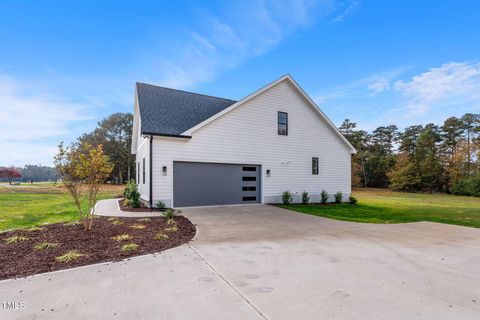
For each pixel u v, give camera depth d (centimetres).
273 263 460
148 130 1106
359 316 283
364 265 458
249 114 1323
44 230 672
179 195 1154
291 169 1454
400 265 462
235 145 1280
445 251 559
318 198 1548
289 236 678
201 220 874
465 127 3941
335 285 367
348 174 1688
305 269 432
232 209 1142
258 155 1346
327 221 921
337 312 291
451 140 4028
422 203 1989
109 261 457
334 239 654
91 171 711
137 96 1396
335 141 1636
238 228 765
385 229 798
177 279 381
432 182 3775
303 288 355
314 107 1529
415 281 389
